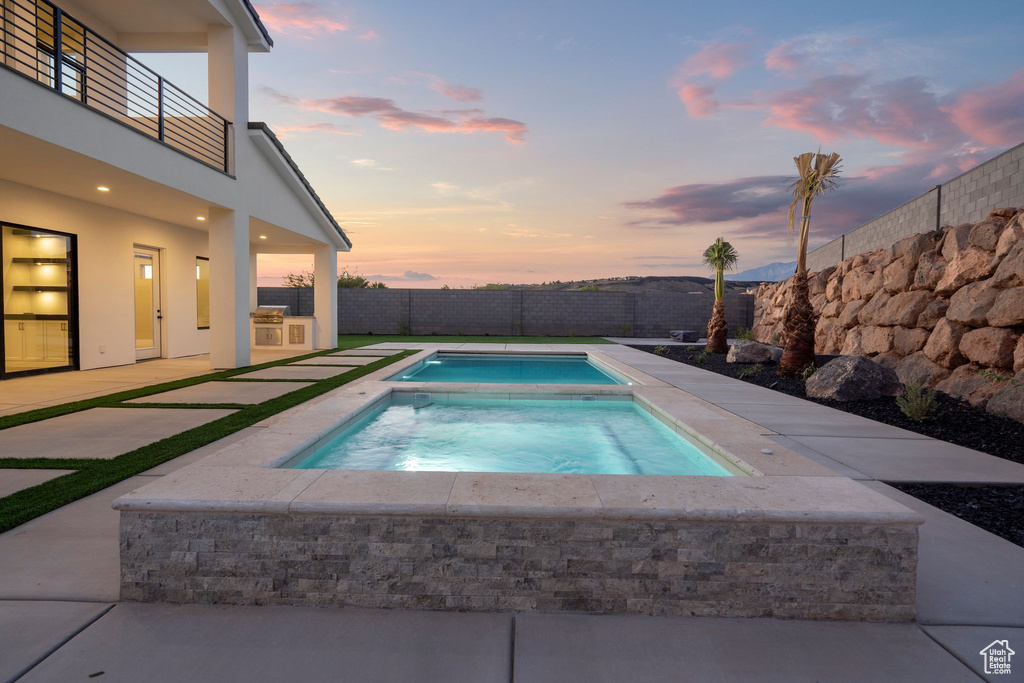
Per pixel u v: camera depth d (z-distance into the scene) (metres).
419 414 6.26
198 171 8.78
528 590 2.21
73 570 2.45
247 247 10.42
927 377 7.94
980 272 7.65
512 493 2.35
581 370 11.40
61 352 9.21
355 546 2.21
